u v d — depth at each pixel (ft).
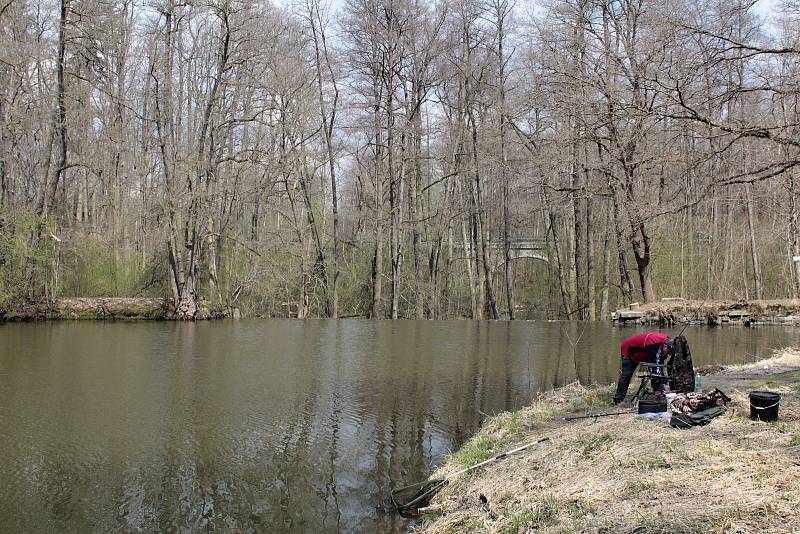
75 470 22.36
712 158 33.76
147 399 32.78
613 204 72.59
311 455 23.80
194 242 79.00
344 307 101.96
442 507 17.83
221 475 21.85
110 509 19.15
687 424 19.29
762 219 86.74
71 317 75.61
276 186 100.89
